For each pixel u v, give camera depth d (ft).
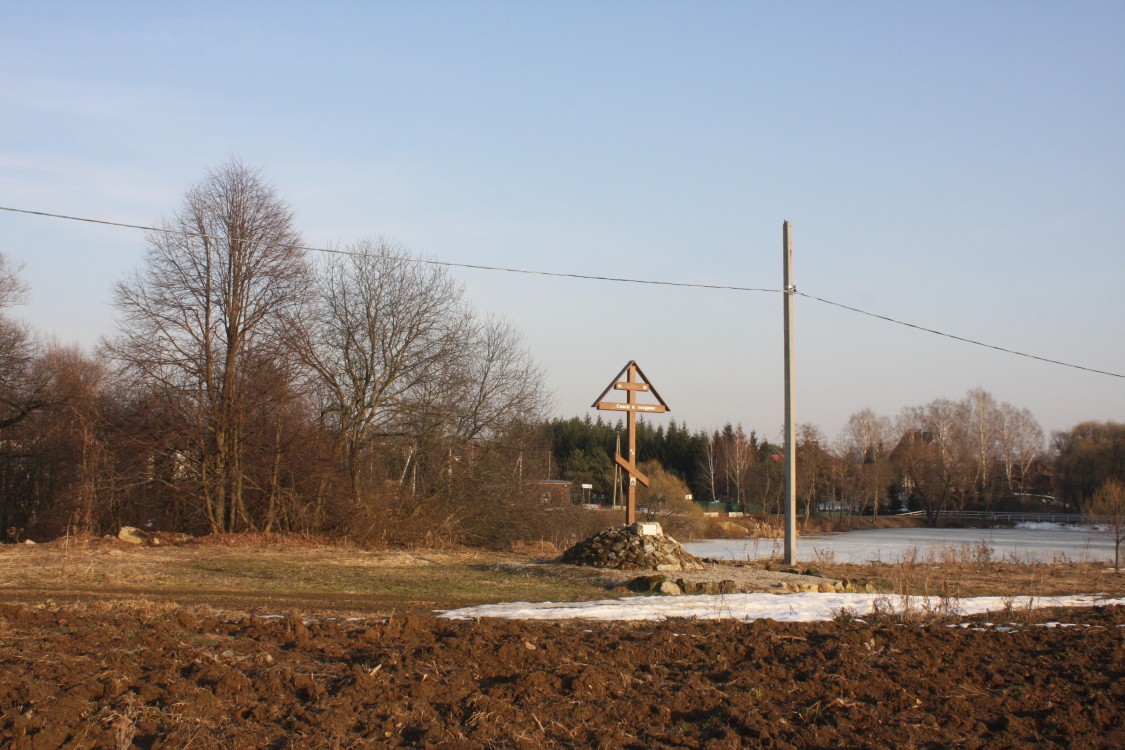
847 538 191.72
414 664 29.84
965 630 40.40
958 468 271.69
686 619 42.09
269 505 103.19
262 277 104.58
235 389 103.19
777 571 66.23
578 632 37.68
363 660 30.63
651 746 22.53
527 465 115.75
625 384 72.33
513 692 26.63
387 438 109.09
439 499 109.09
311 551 79.82
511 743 22.12
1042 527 246.68
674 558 64.49
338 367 108.06
